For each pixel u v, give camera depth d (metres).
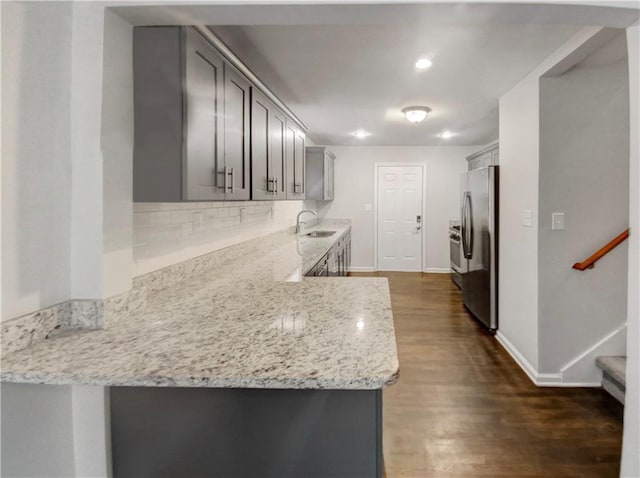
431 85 3.24
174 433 1.27
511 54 2.55
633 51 1.55
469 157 6.32
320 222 7.06
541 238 2.78
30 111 1.18
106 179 1.37
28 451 1.16
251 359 1.09
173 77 1.53
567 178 2.76
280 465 1.25
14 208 1.13
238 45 2.43
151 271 1.92
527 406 2.54
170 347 1.18
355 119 4.59
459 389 2.76
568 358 2.83
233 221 2.98
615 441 2.17
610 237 2.76
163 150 1.54
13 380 1.02
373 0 1.35
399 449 2.10
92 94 1.34
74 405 1.30
